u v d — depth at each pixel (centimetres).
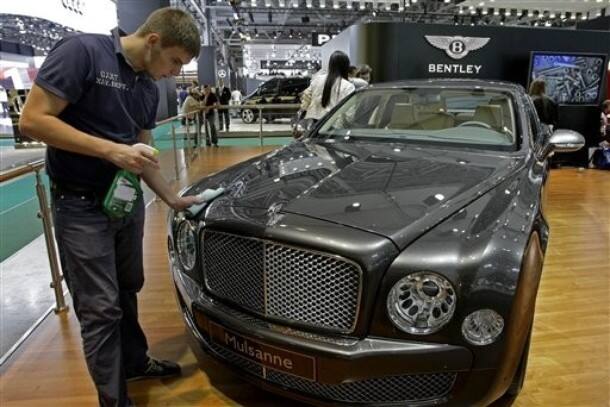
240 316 166
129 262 185
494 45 859
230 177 221
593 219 459
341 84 407
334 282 147
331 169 210
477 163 219
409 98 289
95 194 158
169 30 150
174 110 1474
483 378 147
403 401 151
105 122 153
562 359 221
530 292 154
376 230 150
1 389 203
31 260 363
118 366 170
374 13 2044
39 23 1007
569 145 255
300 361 152
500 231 157
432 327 143
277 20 2403
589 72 793
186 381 209
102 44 148
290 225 154
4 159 710
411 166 212
